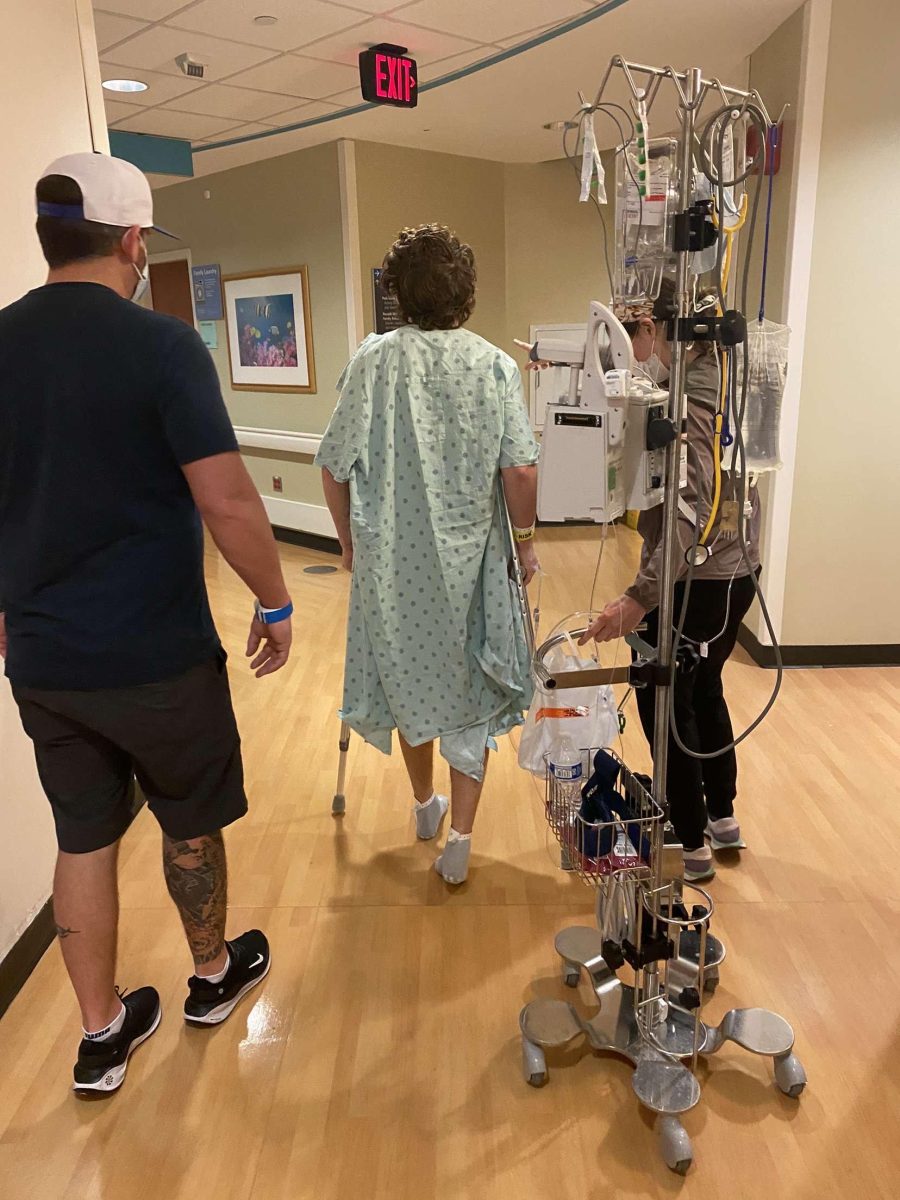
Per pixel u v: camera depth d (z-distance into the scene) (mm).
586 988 1823
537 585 4605
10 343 1293
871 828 2373
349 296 5145
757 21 3156
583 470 1382
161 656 1395
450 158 5383
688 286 1347
